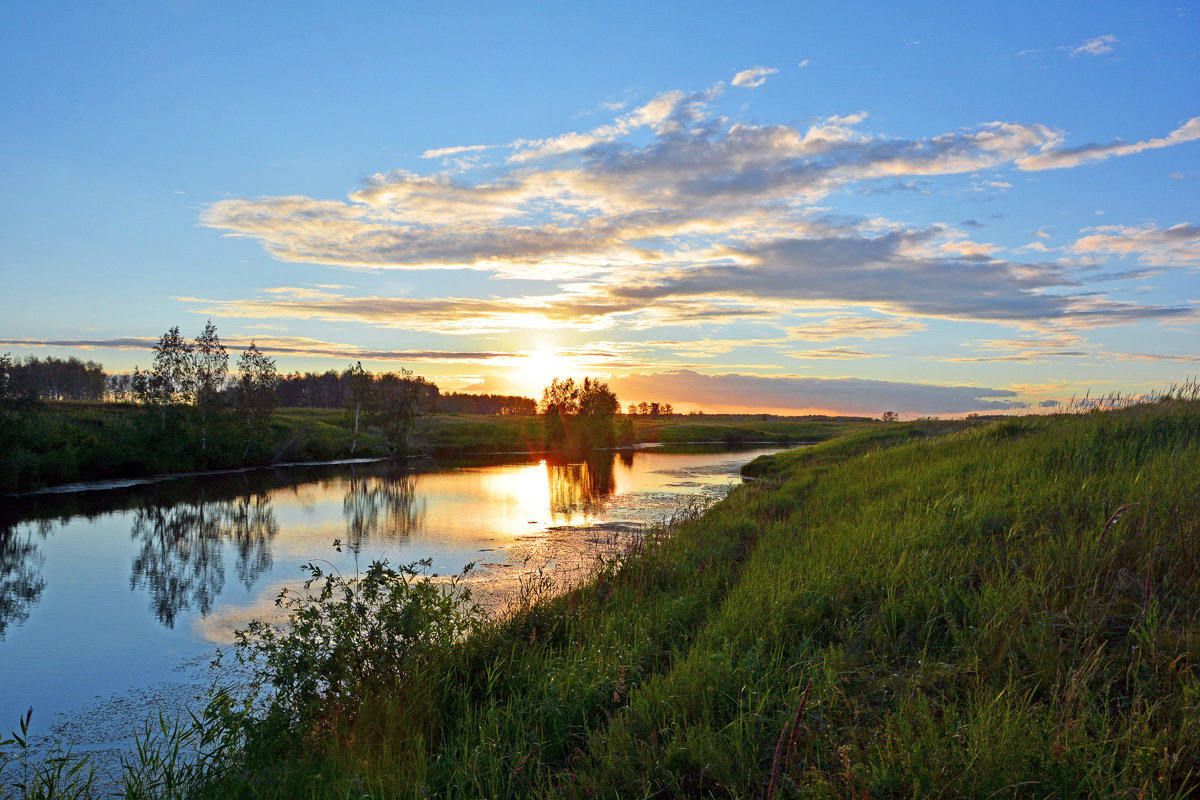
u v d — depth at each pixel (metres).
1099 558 6.48
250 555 20.34
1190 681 4.43
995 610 5.95
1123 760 3.86
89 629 13.22
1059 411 18.27
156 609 14.63
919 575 7.10
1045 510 8.45
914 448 19.70
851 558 8.08
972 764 3.84
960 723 4.30
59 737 8.59
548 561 17.47
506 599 13.15
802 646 5.92
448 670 6.88
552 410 91.19
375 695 6.39
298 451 62.38
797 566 8.36
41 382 116.31
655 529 15.10
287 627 13.00
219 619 13.81
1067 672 4.77
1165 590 5.81
